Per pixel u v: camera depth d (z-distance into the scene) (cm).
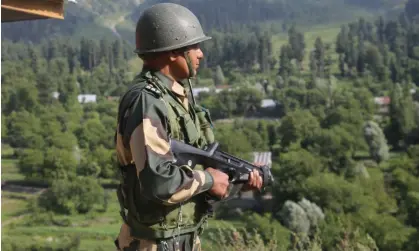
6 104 14762
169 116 341
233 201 8050
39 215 8456
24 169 10506
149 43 355
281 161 8181
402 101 12825
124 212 361
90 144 12369
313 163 8075
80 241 7475
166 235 343
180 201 331
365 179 8600
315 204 6650
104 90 19838
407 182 8462
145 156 324
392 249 5903
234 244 833
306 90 15700
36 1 614
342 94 14700
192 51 362
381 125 13312
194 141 354
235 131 11631
